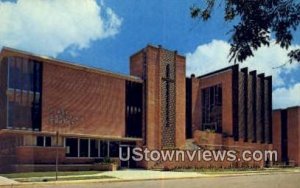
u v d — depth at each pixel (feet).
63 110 116.37
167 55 148.36
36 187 66.69
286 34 18.34
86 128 121.90
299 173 129.08
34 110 110.22
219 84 183.52
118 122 132.16
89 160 123.75
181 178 93.35
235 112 177.06
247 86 183.83
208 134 161.07
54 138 114.93
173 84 149.69
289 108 196.13
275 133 199.11
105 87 129.08
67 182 74.84
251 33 18.74
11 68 106.52
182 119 151.84
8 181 74.74
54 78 115.14
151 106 140.67
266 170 150.92
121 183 77.05
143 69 142.10
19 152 108.17
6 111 105.29
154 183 78.74
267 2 18.38
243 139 177.88
